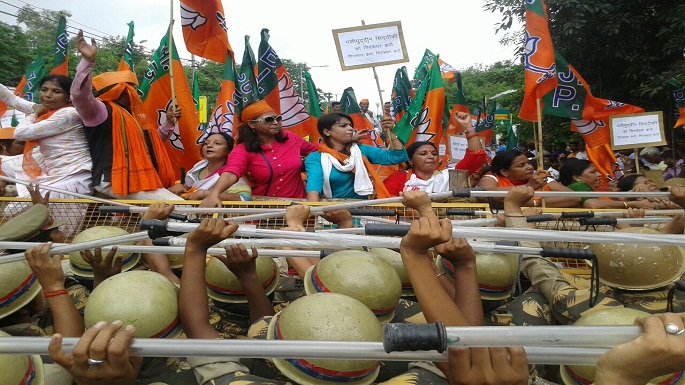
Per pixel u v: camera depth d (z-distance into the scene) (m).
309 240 2.56
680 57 11.93
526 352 1.62
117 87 5.53
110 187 5.24
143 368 2.44
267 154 5.82
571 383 2.40
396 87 10.20
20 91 9.56
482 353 1.75
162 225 2.50
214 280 3.23
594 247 3.32
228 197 5.39
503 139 21.05
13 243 2.62
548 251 2.56
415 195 2.64
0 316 2.69
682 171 11.24
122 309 2.30
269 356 1.60
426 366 2.21
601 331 1.48
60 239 3.70
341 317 2.05
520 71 15.90
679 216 3.65
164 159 5.98
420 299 2.05
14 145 7.69
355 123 9.01
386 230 2.43
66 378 2.42
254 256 2.89
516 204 3.48
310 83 8.67
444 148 9.63
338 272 2.53
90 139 5.21
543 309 3.20
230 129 7.37
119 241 2.54
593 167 6.40
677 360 1.39
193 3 7.06
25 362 2.04
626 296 3.22
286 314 2.15
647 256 3.11
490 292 3.04
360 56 6.42
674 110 12.42
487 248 2.58
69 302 2.45
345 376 2.06
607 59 12.80
